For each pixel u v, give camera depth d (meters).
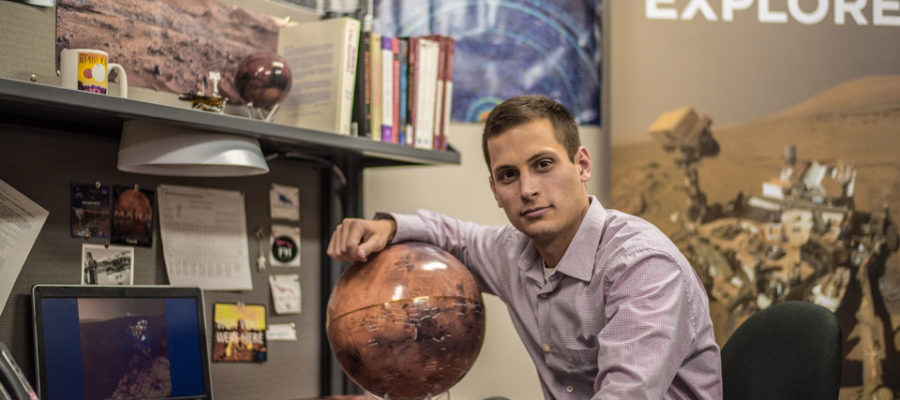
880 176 2.63
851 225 2.61
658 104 2.64
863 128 2.65
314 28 1.88
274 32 1.97
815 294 2.59
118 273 1.67
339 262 2.15
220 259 1.86
